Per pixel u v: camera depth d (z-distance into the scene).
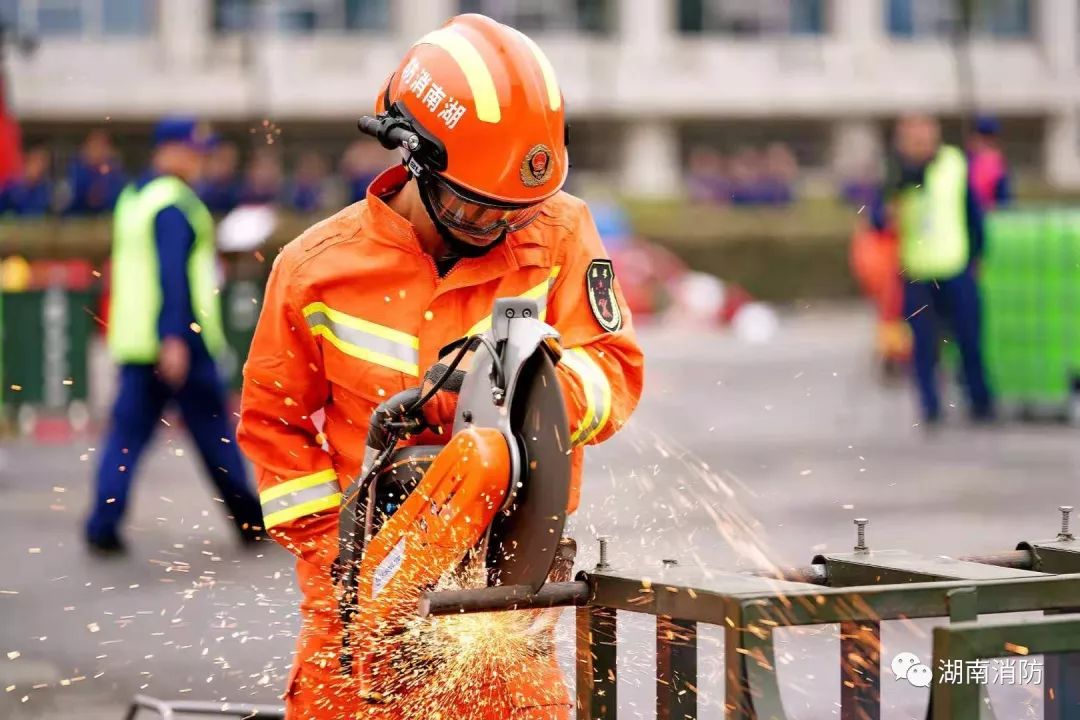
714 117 85.06
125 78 77.62
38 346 27.91
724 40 85.31
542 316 6.72
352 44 80.31
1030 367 27.23
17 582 14.95
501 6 83.12
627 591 5.81
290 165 80.50
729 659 5.39
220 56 78.75
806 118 86.31
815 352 42.84
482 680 6.46
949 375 30.23
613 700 6.12
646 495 19.12
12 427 27.61
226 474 16.58
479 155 6.29
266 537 16.86
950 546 15.67
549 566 5.73
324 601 6.78
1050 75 87.56
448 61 6.39
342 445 6.81
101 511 16.39
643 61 84.06
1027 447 23.81
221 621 13.35
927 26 87.12
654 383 34.84
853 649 6.87
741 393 32.84
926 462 22.31
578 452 6.55
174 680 11.59
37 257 49.94
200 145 16.81
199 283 16.42
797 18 86.19
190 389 16.48
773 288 66.56
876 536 16.36
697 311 54.38
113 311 16.56
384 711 6.47
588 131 85.00
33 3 77.44
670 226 66.12
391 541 5.97
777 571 6.46
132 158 79.38
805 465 22.05
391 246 6.61
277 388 6.77
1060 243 26.78
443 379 6.15
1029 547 6.89
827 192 72.81
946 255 25.72
